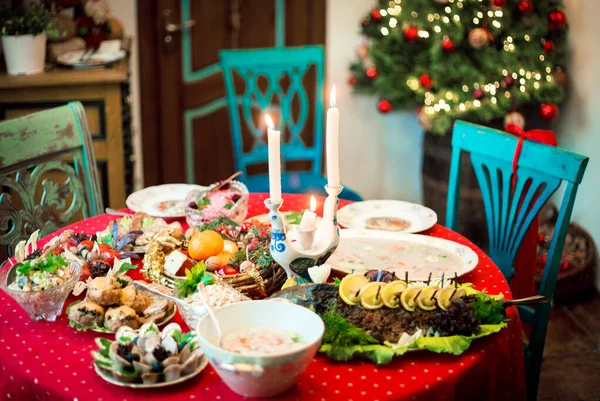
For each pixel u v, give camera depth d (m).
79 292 1.42
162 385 1.14
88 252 1.53
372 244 1.73
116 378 1.15
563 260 3.10
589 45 3.13
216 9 3.58
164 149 3.72
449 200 2.19
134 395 1.13
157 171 3.75
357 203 2.02
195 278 1.34
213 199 1.74
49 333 1.32
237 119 3.07
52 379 1.18
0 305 1.43
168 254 1.52
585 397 2.46
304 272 1.42
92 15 3.12
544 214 3.32
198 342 1.13
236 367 1.06
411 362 1.24
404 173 4.03
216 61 3.67
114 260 1.48
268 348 1.13
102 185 2.99
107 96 2.89
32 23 2.80
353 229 1.82
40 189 2.93
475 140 2.08
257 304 1.20
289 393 1.15
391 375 1.20
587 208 3.23
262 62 3.08
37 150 1.99
